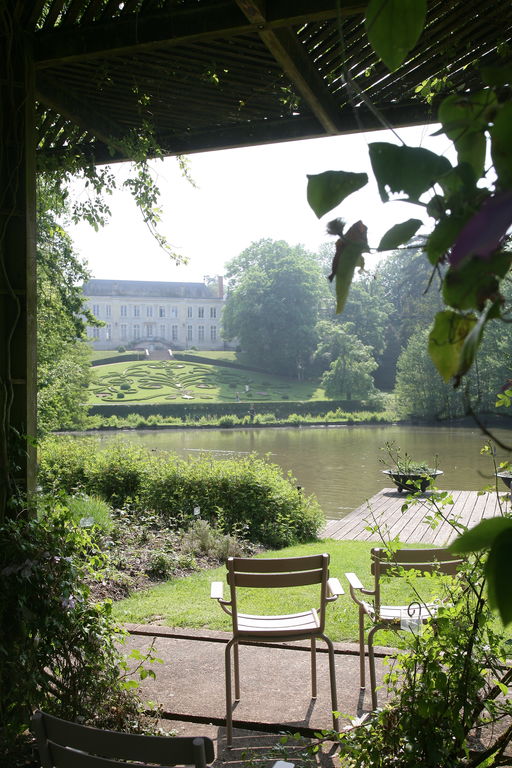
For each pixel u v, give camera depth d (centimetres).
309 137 394
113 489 1055
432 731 201
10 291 306
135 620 518
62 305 1320
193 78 358
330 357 7081
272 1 271
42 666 290
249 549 839
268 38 278
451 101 54
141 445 1194
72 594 296
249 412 6222
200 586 633
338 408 6234
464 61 319
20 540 287
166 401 6769
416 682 213
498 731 291
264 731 334
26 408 312
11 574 286
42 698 288
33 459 320
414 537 898
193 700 364
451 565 329
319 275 8325
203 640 464
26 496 308
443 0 274
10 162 309
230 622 510
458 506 1098
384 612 360
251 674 402
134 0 299
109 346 9944
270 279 8325
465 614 221
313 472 2112
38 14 312
